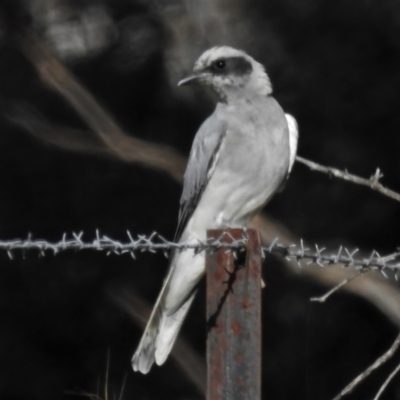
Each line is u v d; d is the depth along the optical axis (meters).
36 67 12.58
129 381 12.62
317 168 7.54
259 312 5.81
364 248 12.99
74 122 12.88
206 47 12.89
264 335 12.88
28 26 12.78
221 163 8.30
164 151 12.55
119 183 13.18
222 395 5.77
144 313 12.88
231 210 8.41
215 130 8.34
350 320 12.91
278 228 12.66
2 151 12.98
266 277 12.94
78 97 12.52
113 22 13.02
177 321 8.18
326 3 12.84
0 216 13.00
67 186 13.11
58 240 13.07
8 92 12.80
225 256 5.84
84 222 13.09
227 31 12.89
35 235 13.05
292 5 12.87
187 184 8.53
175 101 13.00
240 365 5.78
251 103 8.46
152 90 13.02
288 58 12.93
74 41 12.99
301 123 13.02
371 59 12.98
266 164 8.27
